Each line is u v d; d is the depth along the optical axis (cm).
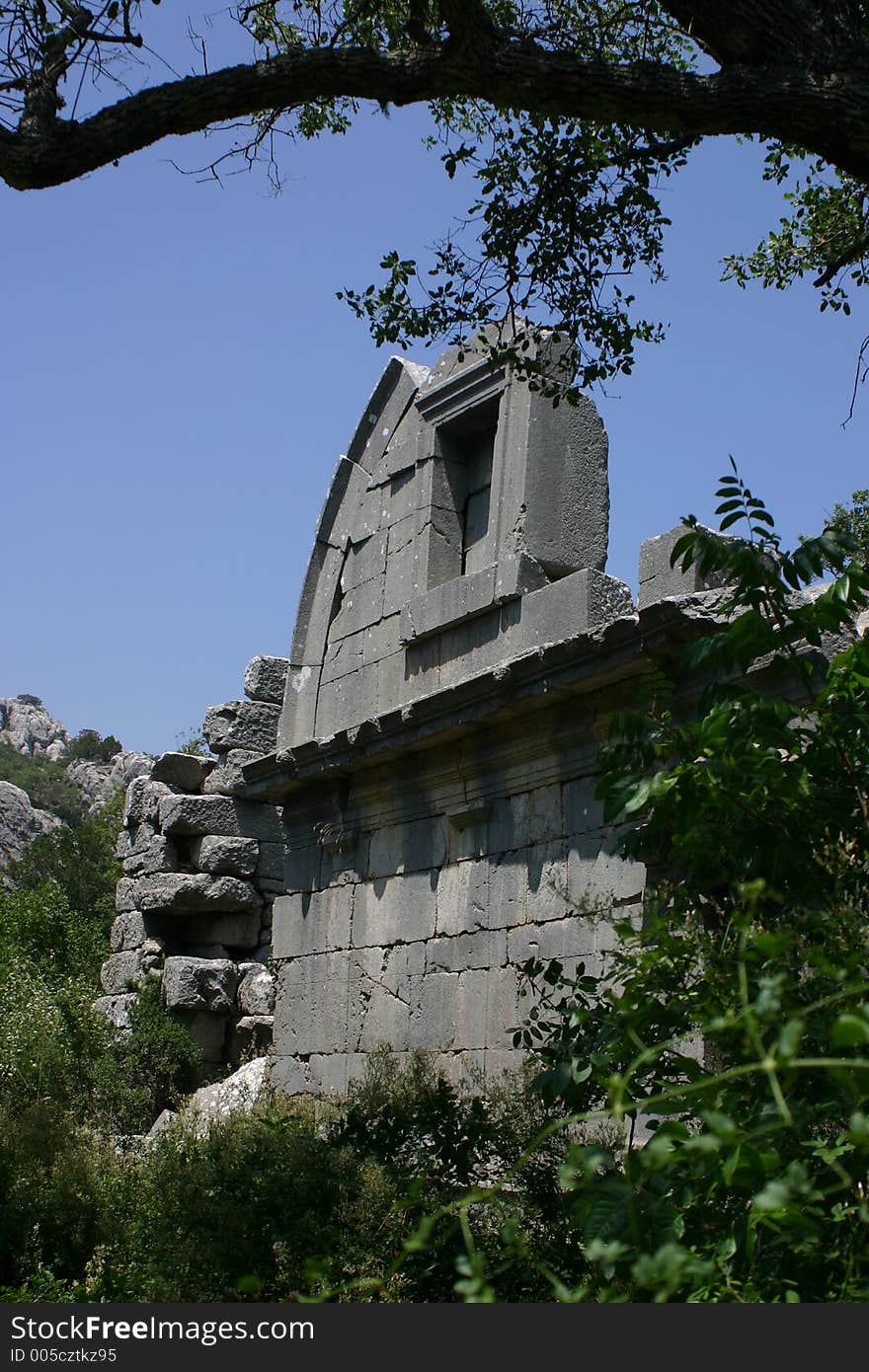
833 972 368
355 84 847
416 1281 725
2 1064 1712
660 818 539
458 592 1303
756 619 543
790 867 514
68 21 894
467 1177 861
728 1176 343
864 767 525
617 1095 325
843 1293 400
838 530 564
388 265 1093
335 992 1411
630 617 1016
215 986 1866
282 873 1958
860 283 1320
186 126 865
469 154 1049
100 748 13588
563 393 1146
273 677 2005
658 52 1126
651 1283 366
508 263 1100
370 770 1406
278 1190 831
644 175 1059
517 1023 1147
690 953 500
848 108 757
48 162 848
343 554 1545
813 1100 425
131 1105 1706
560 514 1269
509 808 1220
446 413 1400
